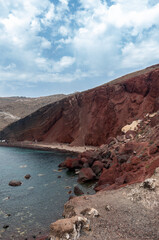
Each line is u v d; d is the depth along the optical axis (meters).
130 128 41.31
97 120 57.94
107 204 11.35
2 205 20.14
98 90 61.34
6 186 26.73
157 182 12.59
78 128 65.50
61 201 20.47
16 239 13.89
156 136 22.70
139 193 12.15
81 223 8.45
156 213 9.64
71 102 71.31
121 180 17.58
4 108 162.00
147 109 47.16
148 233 7.92
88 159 33.62
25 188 25.59
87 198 12.70
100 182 23.91
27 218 17.05
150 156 19.22
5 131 99.88
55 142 72.19
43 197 21.94
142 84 51.06
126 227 8.55
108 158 32.50
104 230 8.32
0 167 40.34
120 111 53.50
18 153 61.28
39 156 52.53
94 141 56.88
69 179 28.86
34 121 85.25
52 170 35.41
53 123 77.69
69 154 51.88
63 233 7.62
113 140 39.78
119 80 68.50
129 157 23.62
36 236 14.10
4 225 15.78
